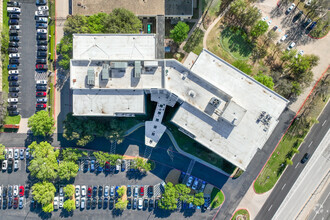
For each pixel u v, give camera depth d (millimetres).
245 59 89312
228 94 76000
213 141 77562
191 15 85188
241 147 77375
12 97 89375
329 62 89125
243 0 90062
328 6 87438
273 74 88062
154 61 74938
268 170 89938
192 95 76688
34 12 89125
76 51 77250
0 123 87625
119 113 77438
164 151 89812
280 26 89688
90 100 77000
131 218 90062
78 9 85250
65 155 85875
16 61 88875
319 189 90312
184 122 78000
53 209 89438
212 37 89250
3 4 88562
